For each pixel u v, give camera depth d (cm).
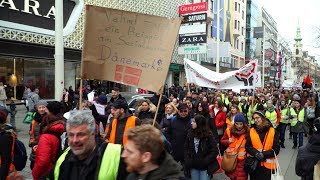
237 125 620
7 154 405
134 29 520
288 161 1034
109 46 525
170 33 507
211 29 4925
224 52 3494
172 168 246
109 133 566
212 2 4906
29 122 793
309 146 445
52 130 417
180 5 3475
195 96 1299
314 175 437
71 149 302
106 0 2639
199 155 595
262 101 1570
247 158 592
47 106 470
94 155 294
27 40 2078
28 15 2098
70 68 2567
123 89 2722
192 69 1228
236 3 6253
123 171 289
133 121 548
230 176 630
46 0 2209
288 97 1831
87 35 521
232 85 1171
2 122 420
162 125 743
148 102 819
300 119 1245
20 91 2248
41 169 408
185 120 674
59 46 1100
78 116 293
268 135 576
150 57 515
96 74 528
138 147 241
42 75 2389
